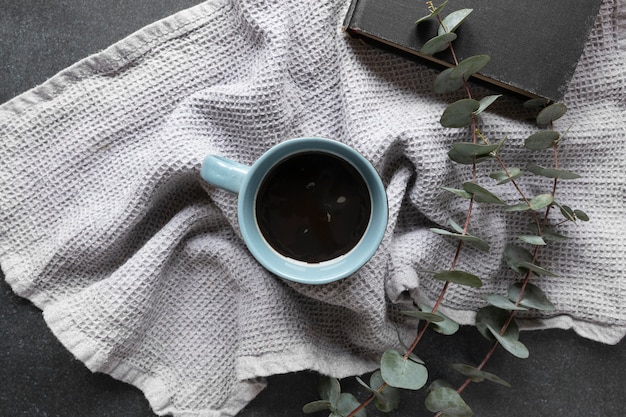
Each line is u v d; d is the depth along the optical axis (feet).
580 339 1.86
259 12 1.70
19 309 1.81
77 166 1.75
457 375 1.86
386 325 1.73
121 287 1.66
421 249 1.67
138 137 1.76
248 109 1.67
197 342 1.74
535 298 1.65
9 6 1.84
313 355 1.70
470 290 1.76
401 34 1.60
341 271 1.44
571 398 1.85
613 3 1.63
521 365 1.86
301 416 1.84
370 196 1.45
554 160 1.69
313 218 1.48
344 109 1.69
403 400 1.86
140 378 1.75
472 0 1.60
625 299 1.71
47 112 1.75
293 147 1.44
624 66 1.66
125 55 1.75
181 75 1.76
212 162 1.47
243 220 1.43
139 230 1.77
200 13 1.76
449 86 1.60
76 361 1.82
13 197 1.75
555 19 1.58
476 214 1.70
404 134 1.63
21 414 1.81
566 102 1.70
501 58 1.60
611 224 1.71
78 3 1.85
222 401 1.75
